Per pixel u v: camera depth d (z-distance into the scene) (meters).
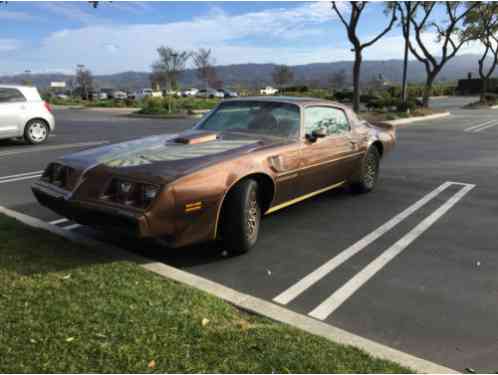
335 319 3.07
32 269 3.48
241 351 2.51
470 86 54.88
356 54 20.50
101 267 3.59
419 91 47.78
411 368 2.45
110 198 3.60
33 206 5.66
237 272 3.81
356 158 5.90
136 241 4.46
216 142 4.44
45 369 2.28
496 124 18.98
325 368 2.38
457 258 4.15
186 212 3.54
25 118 11.44
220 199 3.73
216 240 4.49
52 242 4.12
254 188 4.10
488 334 2.89
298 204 5.97
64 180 4.04
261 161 4.13
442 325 3.00
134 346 2.50
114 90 59.91
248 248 4.12
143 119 23.17
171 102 28.45
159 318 2.80
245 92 53.62
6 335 2.55
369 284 3.60
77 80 58.22
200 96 51.84
